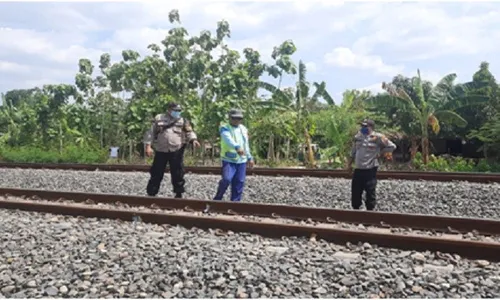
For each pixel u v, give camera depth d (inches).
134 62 1046.4
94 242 206.4
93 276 164.9
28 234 224.4
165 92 989.8
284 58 901.2
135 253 189.6
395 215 245.0
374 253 192.7
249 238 220.2
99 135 1074.1
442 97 802.8
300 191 388.5
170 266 170.6
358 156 302.7
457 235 222.5
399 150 1047.0
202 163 817.5
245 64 961.5
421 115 794.2
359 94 909.2
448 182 425.7
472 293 146.4
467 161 796.6
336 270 164.1
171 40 1007.6
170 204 302.7
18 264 182.2
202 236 225.5
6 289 156.8
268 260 180.7
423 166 729.6
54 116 1082.7
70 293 151.4
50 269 174.4
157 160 341.4
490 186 385.7
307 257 184.9
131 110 900.6
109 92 1074.1
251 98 904.9
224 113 818.2
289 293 148.5
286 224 225.0
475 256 187.2
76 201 335.0
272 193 386.3
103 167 615.8
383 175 483.2
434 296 145.6
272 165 818.8
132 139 916.6
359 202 310.2
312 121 840.3
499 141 792.9
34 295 151.9
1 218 271.7
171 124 339.6
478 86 800.9
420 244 197.2
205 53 1017.5
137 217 257.9
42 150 1013.2
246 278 157.2
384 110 974.4
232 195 329.1
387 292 148.5
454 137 1012.5
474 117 962.1
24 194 356.5
